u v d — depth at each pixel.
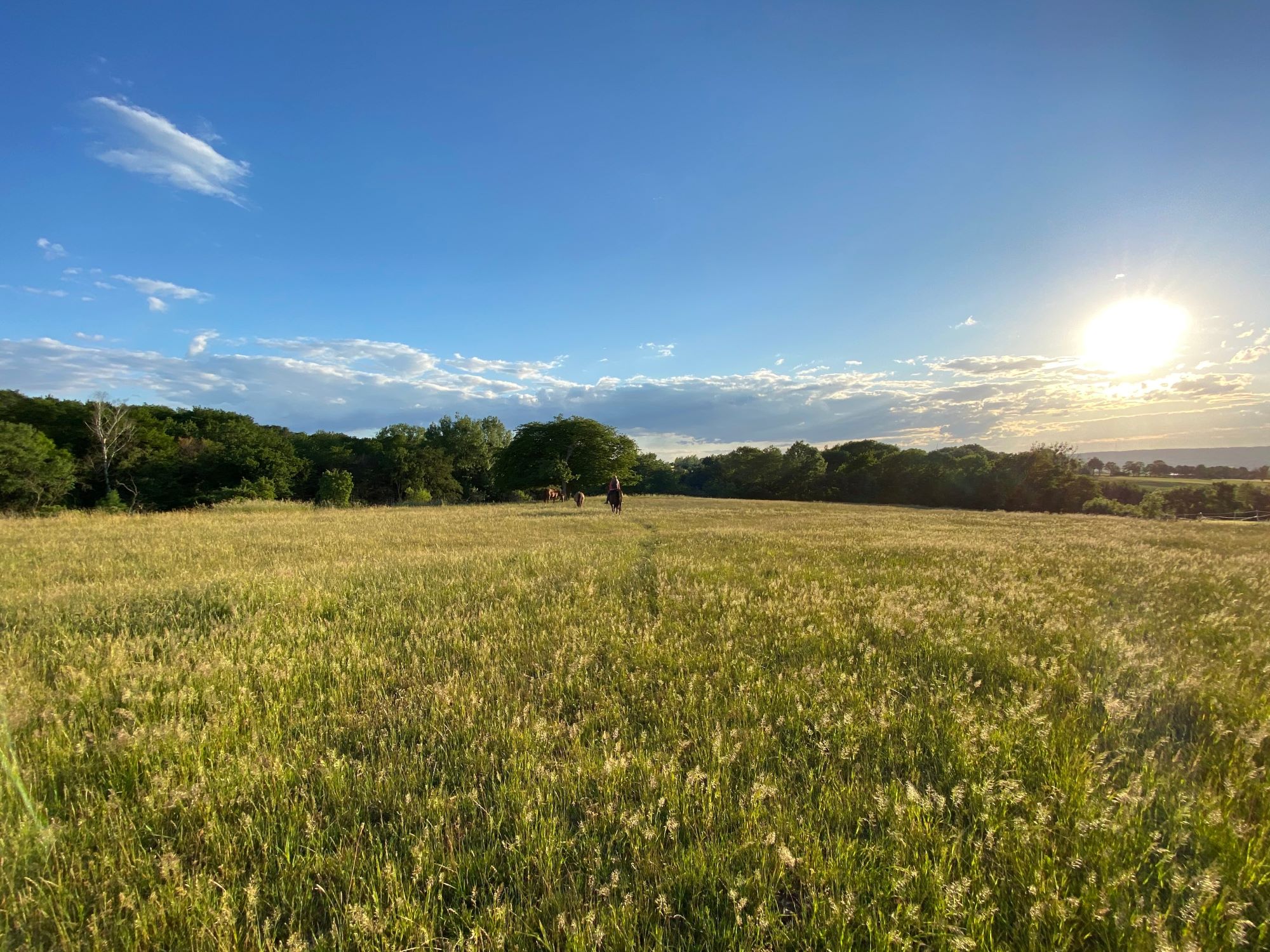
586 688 3.94
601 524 20.22
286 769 2.81
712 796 2.55
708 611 6.12
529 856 2.16
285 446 60.88
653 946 1.83
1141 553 10.88
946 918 1.81
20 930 1.87
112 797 2.52
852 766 2.82
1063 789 2.48
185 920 1.89
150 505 47.34
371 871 2.13
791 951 1.81
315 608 6.32
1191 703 3.53
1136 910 1.81
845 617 5.79
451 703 3.60
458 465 78.50
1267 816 2.26
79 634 5.17
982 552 11.25
